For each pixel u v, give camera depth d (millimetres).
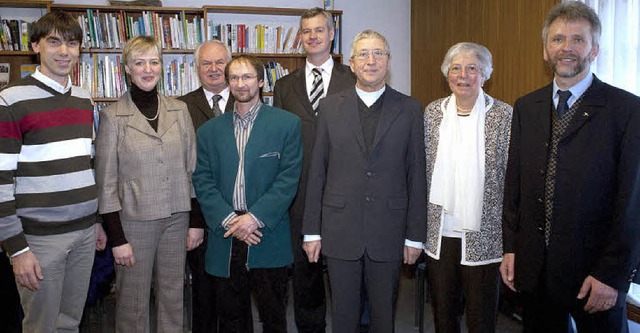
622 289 1702
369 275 2191
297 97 2668
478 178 2094
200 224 2479
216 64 2787
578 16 1782
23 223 1995
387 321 2188
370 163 2146
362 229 2145
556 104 1876
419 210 2162
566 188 1791
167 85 4430
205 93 2893
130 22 4309
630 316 2814
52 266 2039
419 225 2156
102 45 4258
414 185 2168
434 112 2256
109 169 2188
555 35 1809
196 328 2631
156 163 2232
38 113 1978
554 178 1833
